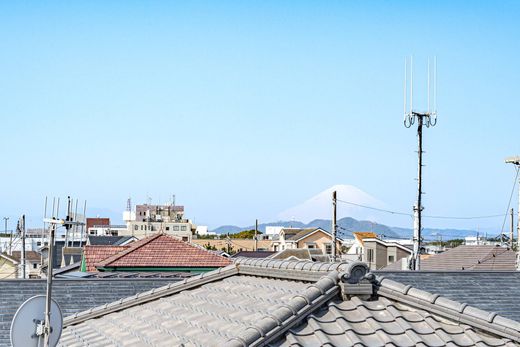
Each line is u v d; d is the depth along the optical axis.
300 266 11.70
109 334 12.73
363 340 9.38
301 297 9.90
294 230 90.06
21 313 10.59
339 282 10.23
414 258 33.38
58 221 10.66
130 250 32.84
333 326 9.66
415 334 9.53
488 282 19.91
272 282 12.52
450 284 19.47
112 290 19.53
